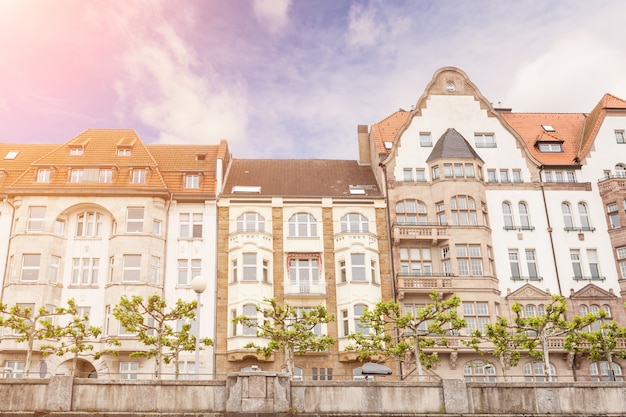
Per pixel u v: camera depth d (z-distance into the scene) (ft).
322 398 74.49
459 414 74.38
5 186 131.34
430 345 101.35
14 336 115.24
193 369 118.52
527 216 135.33
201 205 131.23
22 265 121.49
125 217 126.21
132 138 140.97
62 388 73.31
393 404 74.74
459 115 143.23
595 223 134.51
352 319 121.80
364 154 155.02
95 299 121.90
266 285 124.47
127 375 116.06
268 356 114.01
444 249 130.21
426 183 136.46
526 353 121.90
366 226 132.57
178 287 123.85
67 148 136.77
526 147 140.36
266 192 137.18
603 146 141.49
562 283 128.98
